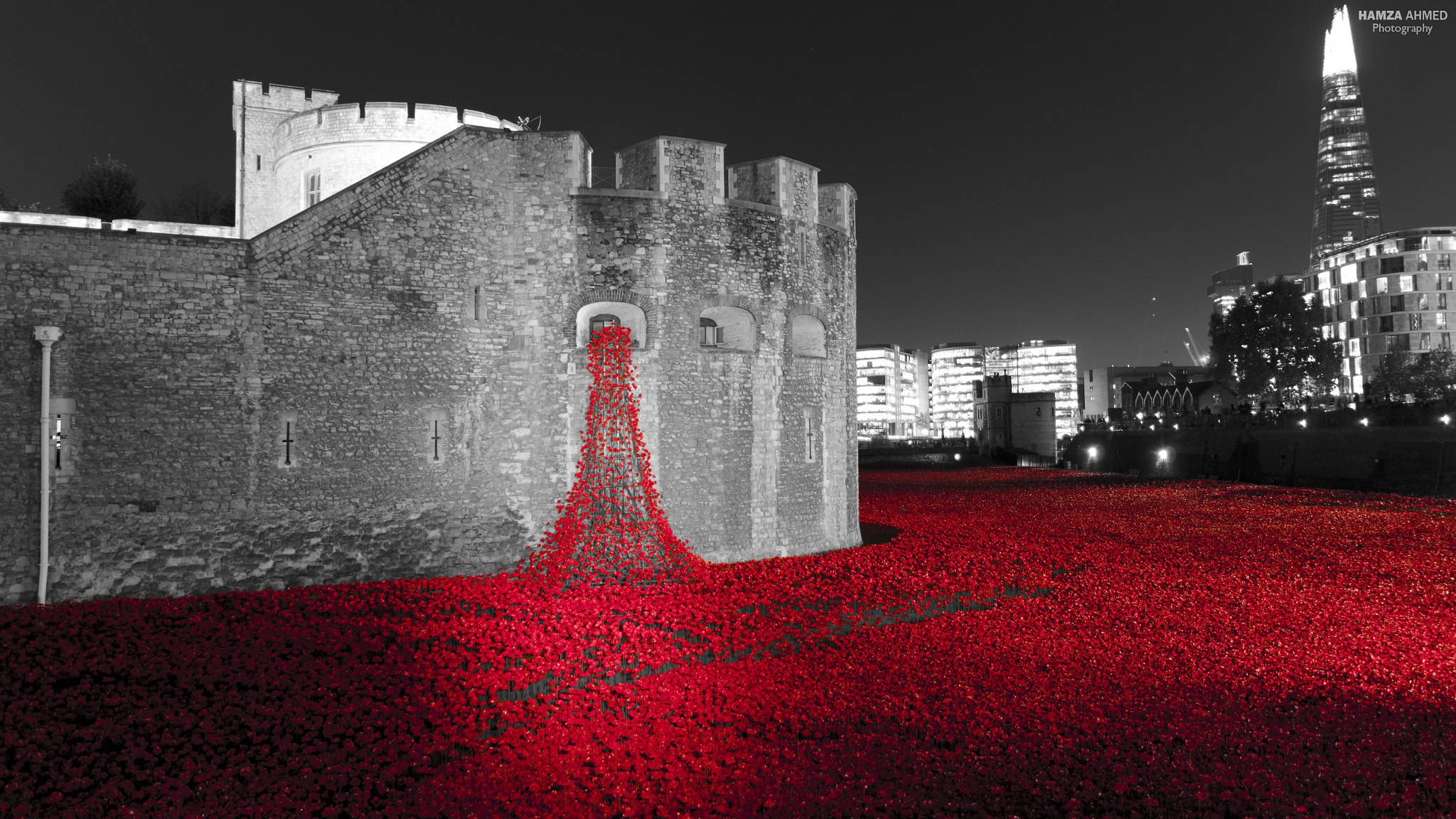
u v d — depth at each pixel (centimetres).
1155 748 938
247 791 848
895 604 1670
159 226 2580
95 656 1259
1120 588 1802
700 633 1436
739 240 2166
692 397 2075
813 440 2347
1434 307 10362
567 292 1959
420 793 845
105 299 1611
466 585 1755
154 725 1006
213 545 1672
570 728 1015
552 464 1934
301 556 1738
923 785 861
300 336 1753
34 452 1554
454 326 1889
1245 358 8119
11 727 999
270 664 1238
